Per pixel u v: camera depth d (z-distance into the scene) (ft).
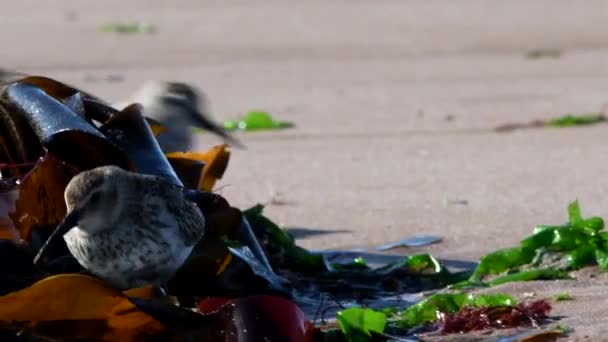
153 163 41.57
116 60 149.48
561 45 154.40
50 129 39.99
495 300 40.91
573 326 38.17
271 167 78.79
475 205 63.36
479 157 80.48
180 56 152.66
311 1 204.33
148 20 187.62
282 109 109.70
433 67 139.44
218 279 39.60
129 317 34.99
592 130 91.76
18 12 204.23
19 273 37.68
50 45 162.71
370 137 92.02
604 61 139.23
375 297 45.83
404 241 54.95
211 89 125.29
